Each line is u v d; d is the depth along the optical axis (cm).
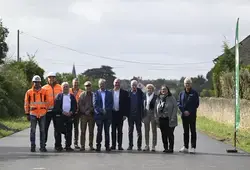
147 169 1438
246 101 2797
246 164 1556
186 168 1462
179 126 3425
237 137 2462
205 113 4453
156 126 1914
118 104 1903
